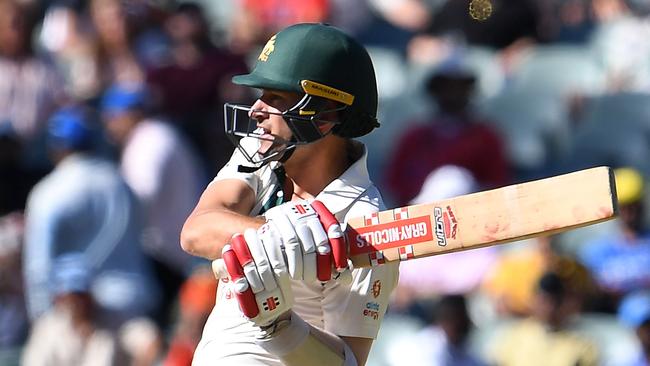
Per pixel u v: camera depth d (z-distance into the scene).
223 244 12.55
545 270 28.77
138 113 33.94
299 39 12.99
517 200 11.91
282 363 13.06
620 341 28.78
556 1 42.28
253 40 40.25
